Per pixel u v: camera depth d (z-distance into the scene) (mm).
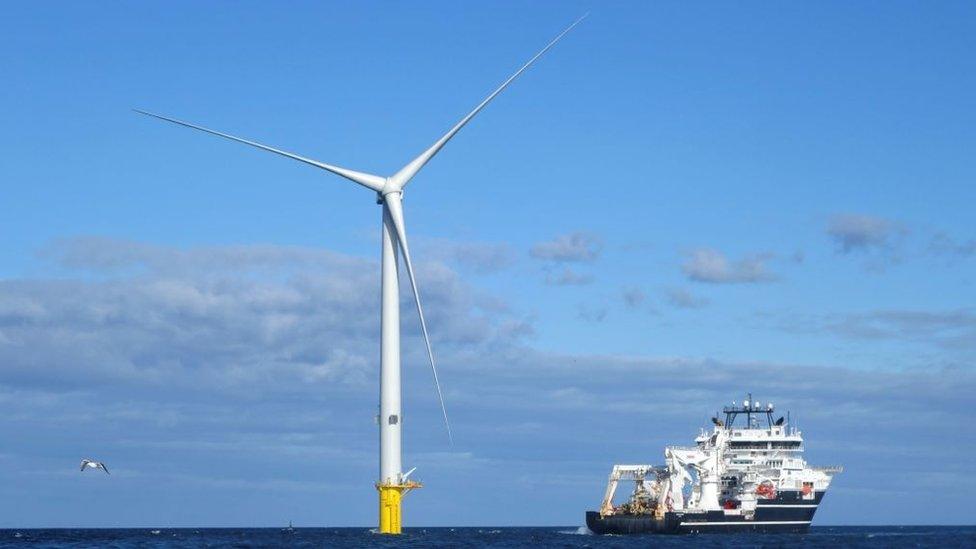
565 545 188750
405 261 151125
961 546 179250
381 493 143250
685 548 168750
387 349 147750
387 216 152375
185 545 199750
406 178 153250
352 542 195625
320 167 154750
